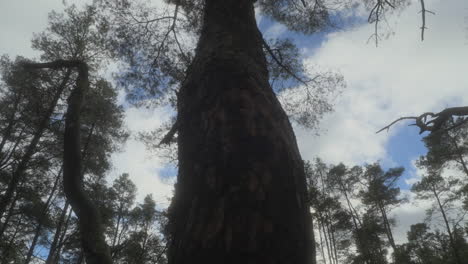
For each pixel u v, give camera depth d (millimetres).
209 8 2828
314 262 1144
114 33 6141
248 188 1190
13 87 10266
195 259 1096
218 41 2287
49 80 9188
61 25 10180
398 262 18781
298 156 1523
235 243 1060
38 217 10156
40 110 9086
